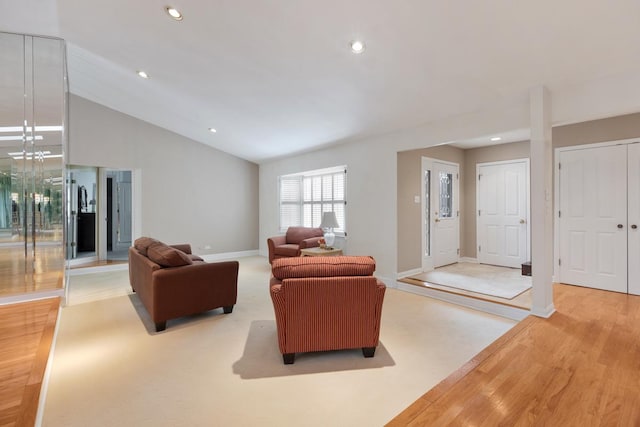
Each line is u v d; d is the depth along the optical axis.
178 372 2.33
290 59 3.41
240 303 4.00
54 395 2.02
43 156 3.90
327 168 6.03
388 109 4.11
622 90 2.86
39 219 3.90
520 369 2.21
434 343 2.81
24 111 3.84
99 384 2.16
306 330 2.45
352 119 4.56
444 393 1.96
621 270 3.92
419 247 5.22
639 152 3.79
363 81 3.58
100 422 1.77
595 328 2.88
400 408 1.91
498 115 3.67
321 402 1.97
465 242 6.30
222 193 7.44
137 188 6.30
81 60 4.35
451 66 3.07
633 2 2.13
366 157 5.18
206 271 3.38
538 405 1.83
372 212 5.08
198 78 4.19
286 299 2.41
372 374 2.30
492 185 5.91
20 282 3.73
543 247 3.14
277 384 2.17
